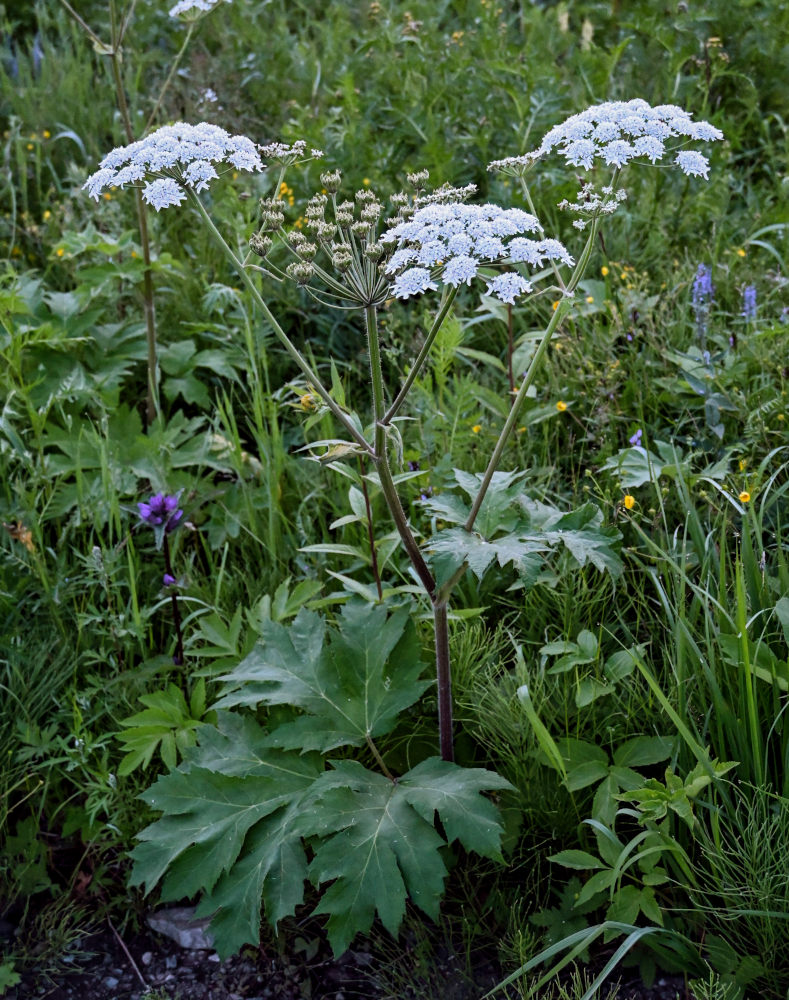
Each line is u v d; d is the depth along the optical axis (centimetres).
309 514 351
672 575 295
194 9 359
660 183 475
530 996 230
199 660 313
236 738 271
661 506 296
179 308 431
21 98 581
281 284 434
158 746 295
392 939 270
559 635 293
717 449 335
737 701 259
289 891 243
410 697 263
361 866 235
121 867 289
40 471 345
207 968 269
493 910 266
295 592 303
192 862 249
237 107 546
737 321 376
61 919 280
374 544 291
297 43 619
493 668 291
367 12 654
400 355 411
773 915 226
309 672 271
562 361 380
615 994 248
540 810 267
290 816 254
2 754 289
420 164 461
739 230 457
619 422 358
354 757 285
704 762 233
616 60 525
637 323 377
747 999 240
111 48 361
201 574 346
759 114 525
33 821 286
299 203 461
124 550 348
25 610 335
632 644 294
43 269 478
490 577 319
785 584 271
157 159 231
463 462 352
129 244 424
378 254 220
